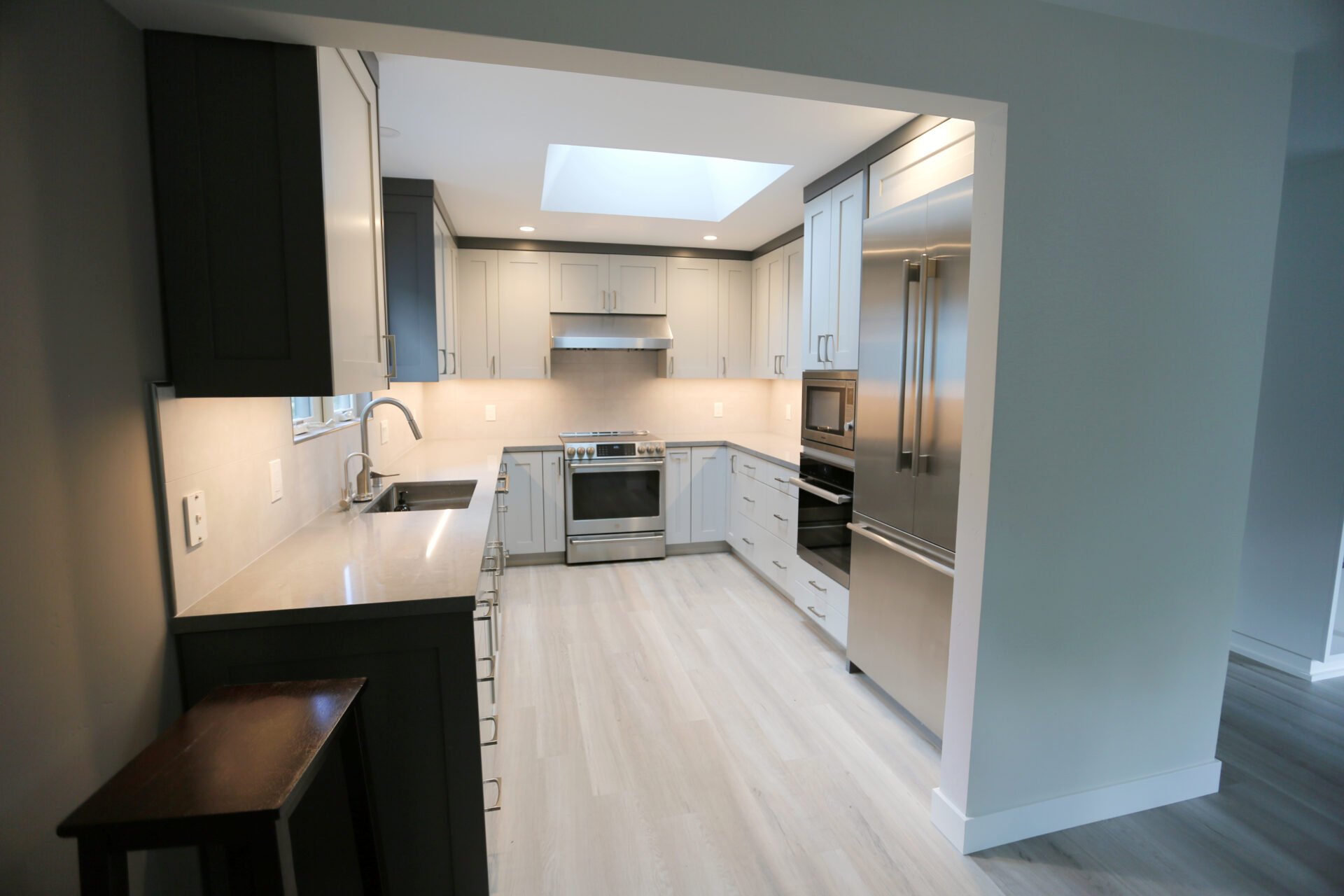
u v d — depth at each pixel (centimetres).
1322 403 277
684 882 167
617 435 467
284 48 126
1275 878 170
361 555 173
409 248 301
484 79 199
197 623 131
